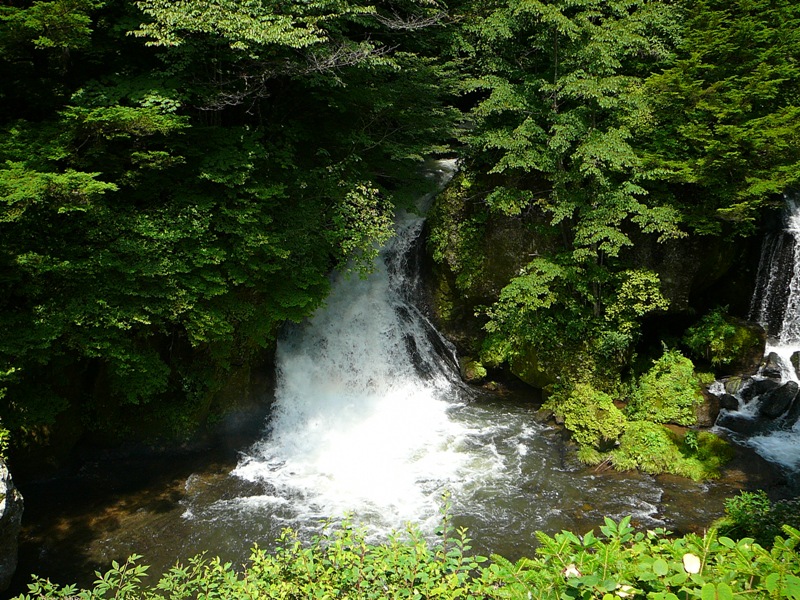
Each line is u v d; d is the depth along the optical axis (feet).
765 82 43.21
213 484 38.63
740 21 46.03
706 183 44.34
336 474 40.04
